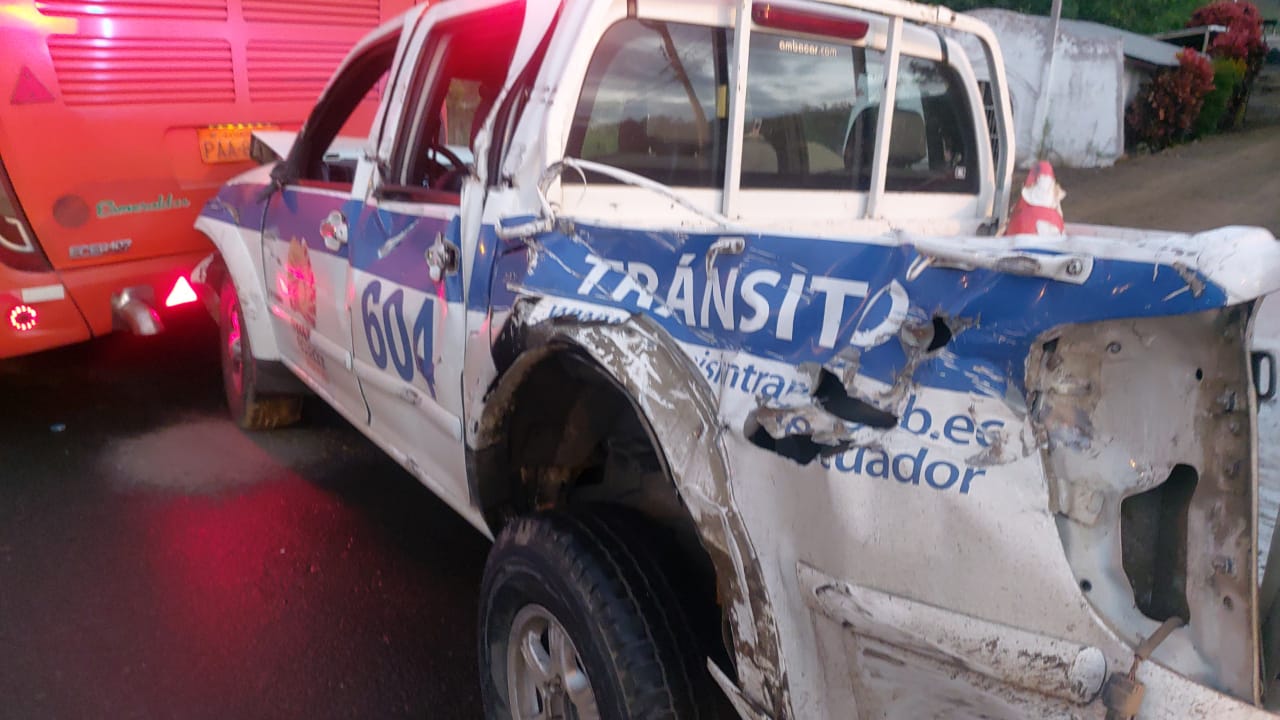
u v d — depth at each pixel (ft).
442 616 11.00
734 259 5.86
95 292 14.90
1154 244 4.20
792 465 5.20
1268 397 5.01
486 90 11.03
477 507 8.37
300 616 10.84
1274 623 4.59
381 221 9.88
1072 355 4.44
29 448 15.10
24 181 13.70
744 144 8.99
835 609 5.02
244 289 13.74
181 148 15.65
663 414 5.81
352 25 17.40
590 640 6.43
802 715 5.28
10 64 13.25
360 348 10.48
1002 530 4.44
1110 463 4.43
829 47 9.54
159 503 13.38
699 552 6.89
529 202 7.62
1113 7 85.15
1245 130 70.74
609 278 6.68
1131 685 4.18
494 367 7.60
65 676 9.53
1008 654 4.46
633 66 8.09
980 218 11.55
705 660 6.45
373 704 9.43
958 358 4.67
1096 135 56.39
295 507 13.52
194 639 10.28
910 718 4.95
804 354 5.34
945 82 11.06
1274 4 103.60
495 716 7.84
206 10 15.31
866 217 10.10
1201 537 4.39
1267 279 3.92
